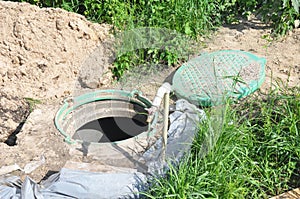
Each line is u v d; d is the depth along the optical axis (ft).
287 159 12.25
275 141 12.34
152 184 10.71
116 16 16.72
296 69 16.39
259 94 14.87
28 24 15.97
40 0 18.57
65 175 11.00
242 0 19.70
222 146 11.75
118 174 10.87
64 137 12.57
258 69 15.53
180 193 10.38
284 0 17.42
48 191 10.65
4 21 16.02
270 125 12.91
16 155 12.51
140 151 11.70
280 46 17.74
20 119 13.97
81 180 10.68
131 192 10.53
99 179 10.71
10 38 15.76
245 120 12.89
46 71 15.49
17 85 14.99
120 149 11.76
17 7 16.35
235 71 15.38
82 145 12.35
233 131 12.14
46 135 13.08
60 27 16.17
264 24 19.24
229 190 10.87
